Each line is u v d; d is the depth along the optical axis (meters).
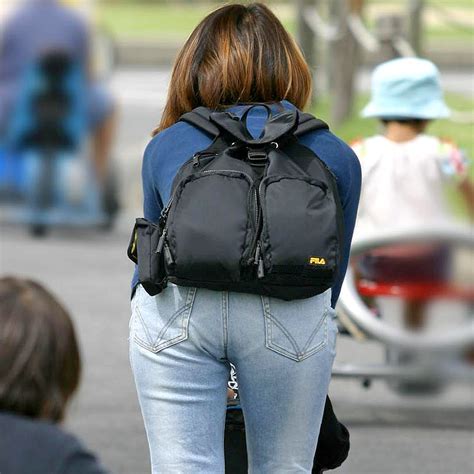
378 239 22.48
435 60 77.50
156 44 78.81
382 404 25.56
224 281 13.49
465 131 53.06
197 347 13.81
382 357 28.56
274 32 14.90
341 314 22.81
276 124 14.12
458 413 25.16
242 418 15.23
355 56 53.66
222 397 14.07
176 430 13.91
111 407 25.33
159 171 14.33
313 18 58.94
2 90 40.62
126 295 34.28
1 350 10.28
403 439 23.73
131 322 14.28
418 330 22.77
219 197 13.58
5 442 10.29
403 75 23.47
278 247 13.38
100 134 41.69
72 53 40.94
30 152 40.88
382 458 22.78
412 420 24.75
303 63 15.01
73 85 40.62
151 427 14.05
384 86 23.59
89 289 34.72
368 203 23.41
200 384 13.90
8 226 41.91
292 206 13.52
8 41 40.59
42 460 10.27
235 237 13.41
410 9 49.53
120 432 23.95
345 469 22.20
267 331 13.70
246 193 13.63
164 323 13.88
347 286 22.73
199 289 13.76
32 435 10.32
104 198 41.91
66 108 40.66
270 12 15.08
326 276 13.54
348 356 28.59
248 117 14.53
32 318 10.38
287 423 14.00
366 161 23.42
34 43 40.53
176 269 13.52
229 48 14.73
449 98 62.81
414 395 25.77
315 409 14.05
